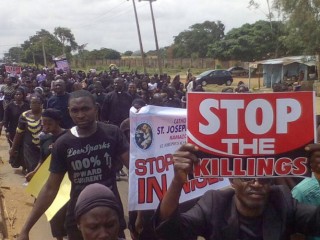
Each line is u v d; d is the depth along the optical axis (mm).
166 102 11820
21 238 4129
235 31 63844
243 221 2760
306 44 32406
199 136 2740
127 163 4410
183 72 66750
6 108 10516
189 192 4320
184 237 2764
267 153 2729
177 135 4422
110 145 4320
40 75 26797
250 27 62750
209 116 2730
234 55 62094
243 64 61500
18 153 9375
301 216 2795
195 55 90000
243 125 2725
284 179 4117
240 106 2717
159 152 4363
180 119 4395
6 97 14422
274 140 2723
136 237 4656
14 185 9898
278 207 2764
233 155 2736
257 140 2727
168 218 2715
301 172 2736
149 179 4352
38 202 4262
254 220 2758
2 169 11297
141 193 4352
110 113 10375
